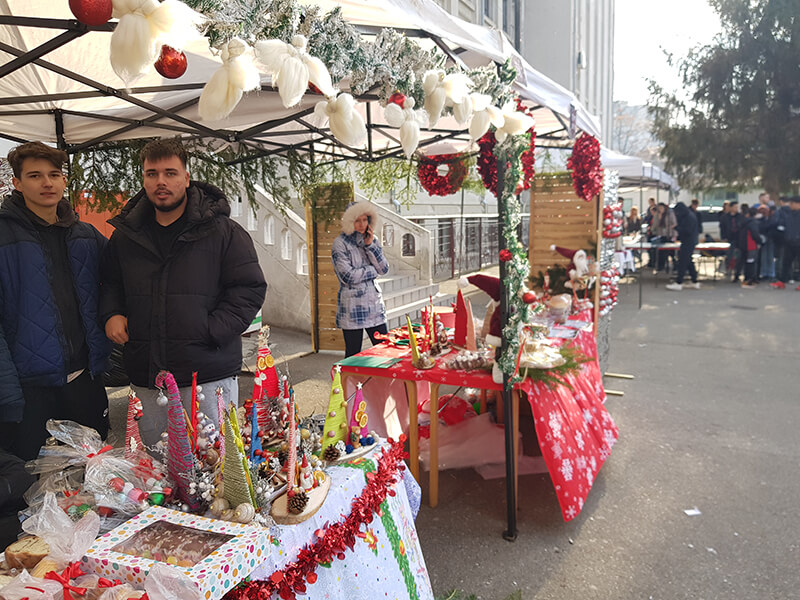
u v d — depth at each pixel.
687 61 21.56
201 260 2.42
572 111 4.21
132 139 4.05
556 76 22.44
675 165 22.42
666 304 10.96
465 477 3.83
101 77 3.03
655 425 4.73
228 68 1.24
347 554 1.77
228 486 1.58
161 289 2.40
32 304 2.38
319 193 6.88
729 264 14.05
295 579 1.53
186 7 1.10
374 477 2.02
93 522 1.35
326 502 1.76
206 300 2.44
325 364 6.55
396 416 4.16
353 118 1.53
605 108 33.47
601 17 30.80
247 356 6.34
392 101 1.83
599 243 5.91
